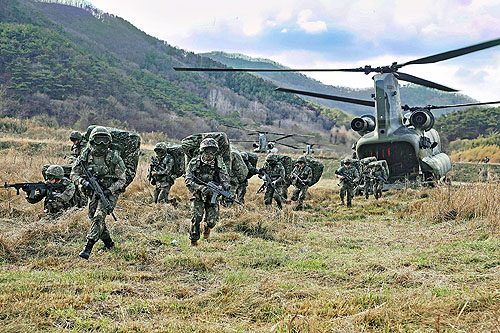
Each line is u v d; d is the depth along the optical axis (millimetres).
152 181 11141
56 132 41750
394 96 17406
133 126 79875
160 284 4887
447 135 63344
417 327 3553
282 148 66500
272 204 12648
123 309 4000
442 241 7059
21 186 8125
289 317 3768
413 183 17125
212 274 5352
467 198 9281
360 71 16969
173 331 3561
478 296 4051
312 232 8883
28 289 4434
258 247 7027
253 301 4223
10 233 6695
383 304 3955
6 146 24109
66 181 8516
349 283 4957
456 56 13172
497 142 47438
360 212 12172
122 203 10391
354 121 18844
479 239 6973
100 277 5031
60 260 5793
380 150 18188
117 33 167875
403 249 6820
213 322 3775
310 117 114000
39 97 75000
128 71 127500
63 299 4148
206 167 6949
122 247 6375
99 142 6141
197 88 130875
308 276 5230
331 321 3641
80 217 7855
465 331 3393
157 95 100562
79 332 3514
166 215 9094
